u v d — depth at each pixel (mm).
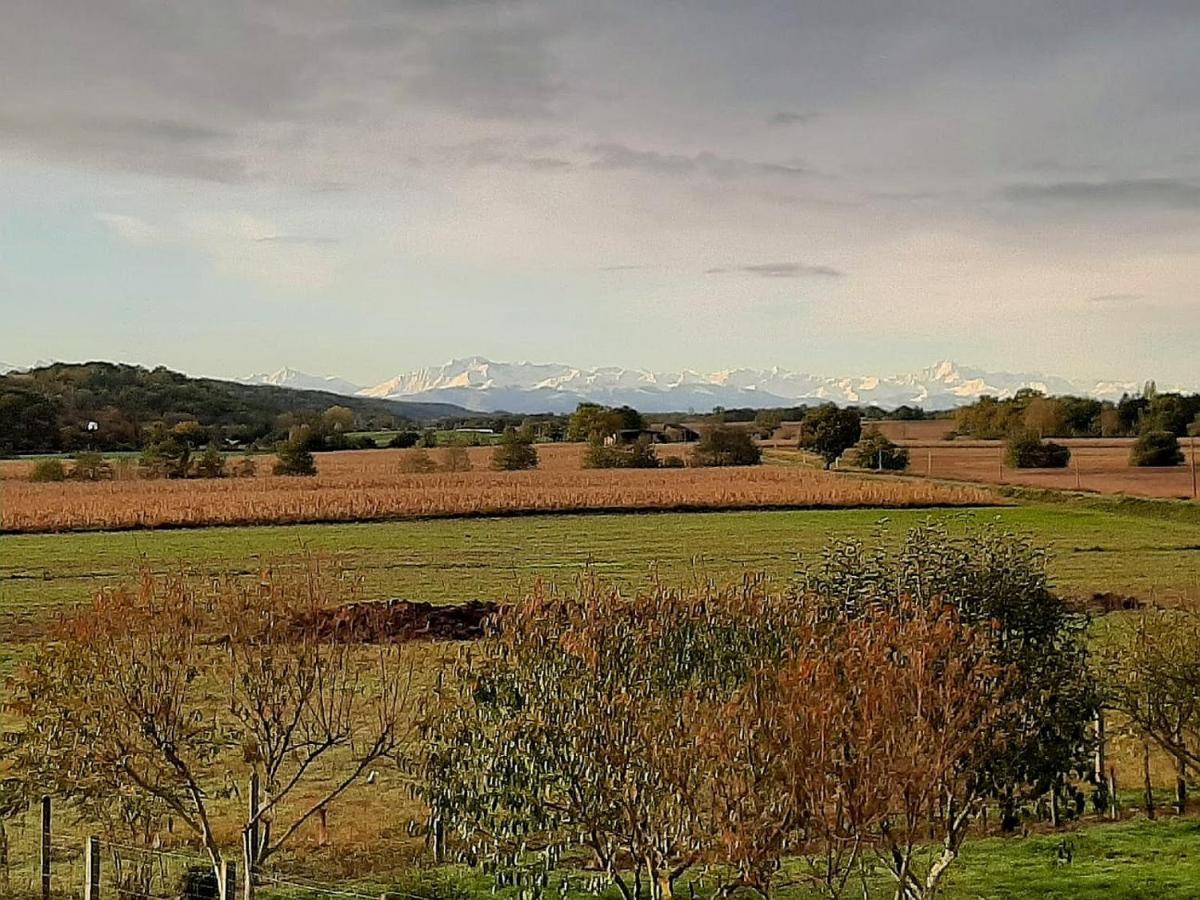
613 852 14258
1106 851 20031
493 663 14438
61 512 78688
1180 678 20672
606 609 14234
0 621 41125
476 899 17531
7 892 17656
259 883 17766
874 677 12094
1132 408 169000
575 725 13383
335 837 20578
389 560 59969
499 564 58688
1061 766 15250
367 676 22797
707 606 14438
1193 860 19344
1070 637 16906
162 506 82062
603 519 82062
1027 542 17125
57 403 176375
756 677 12859
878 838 13836
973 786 14383
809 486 100625
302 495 94000
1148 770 22516
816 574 16625
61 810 21047
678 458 145125
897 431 189000
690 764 12461
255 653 16859
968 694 12469
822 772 11797
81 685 16172
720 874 15281
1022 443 122312
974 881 18344
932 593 15336
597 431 174875
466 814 14406
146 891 17734
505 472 125125
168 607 16641
